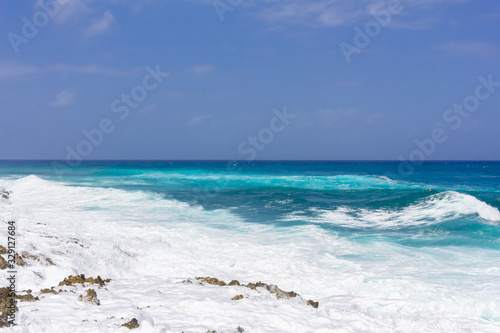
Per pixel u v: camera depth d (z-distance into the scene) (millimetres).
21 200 19469
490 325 6238
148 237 11523
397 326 6176
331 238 12359
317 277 8625
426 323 6262
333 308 6703
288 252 10648
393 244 11641
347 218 16109
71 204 18625
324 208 18531
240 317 5770
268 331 5312
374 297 7543
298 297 7031
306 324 5738
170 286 7383
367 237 12594
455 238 12258
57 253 8383
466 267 9281
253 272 9016
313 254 10469
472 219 14523
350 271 9000
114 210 17141
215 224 14617
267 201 20766
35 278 7133
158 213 16750
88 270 8203
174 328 5207
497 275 8578
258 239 12219
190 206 18922
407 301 7242
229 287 7270
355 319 6230
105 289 7023
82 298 6035
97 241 10219
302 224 14703
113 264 8844
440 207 17297
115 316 5441
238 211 17719
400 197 20094
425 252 10734
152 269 9094
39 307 5566
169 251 10453
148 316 5586
